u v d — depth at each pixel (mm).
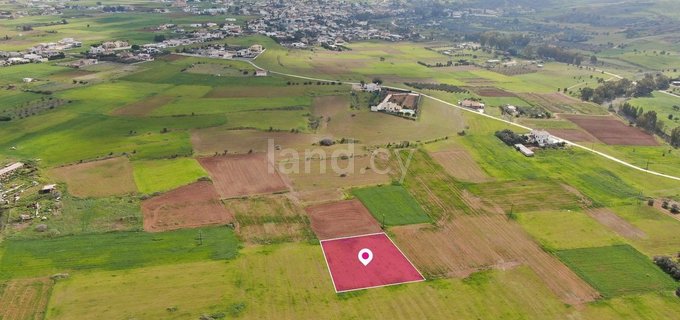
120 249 95500
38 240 97250
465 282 89375
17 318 76188
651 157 155875
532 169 141625
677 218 114625
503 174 137625
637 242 104000
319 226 107562
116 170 130500
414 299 84375
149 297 82125
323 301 83125
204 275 88562
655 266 95000
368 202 118562
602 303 84188
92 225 103438
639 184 133875
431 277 90812
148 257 93375
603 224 111188
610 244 102688
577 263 95688
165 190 120000
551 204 120312
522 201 121500
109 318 77062
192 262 92500
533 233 106500
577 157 152500
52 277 86125
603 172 141125
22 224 102500
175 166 133875
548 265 95062
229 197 118625
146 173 129125
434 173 137000
